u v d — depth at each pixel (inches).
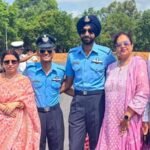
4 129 257.8
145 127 256.2
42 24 3476.9
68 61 283.6
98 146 262.5
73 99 280.2
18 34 3432.6
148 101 254.5
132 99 251.0
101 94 275.0
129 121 251.4
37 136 265.3
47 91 279.6
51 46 277.4
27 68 284.0
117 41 255.9
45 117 279.9
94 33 275.3
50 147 285.9
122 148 253.6
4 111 257.6
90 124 277.0
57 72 281.6
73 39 3575.3
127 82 252.2
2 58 263.3
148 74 253.3
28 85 263.7
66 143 375.6
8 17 3282.5
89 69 275.0
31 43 3467.0
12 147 256.8
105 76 276.4
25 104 261.3
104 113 268.7
